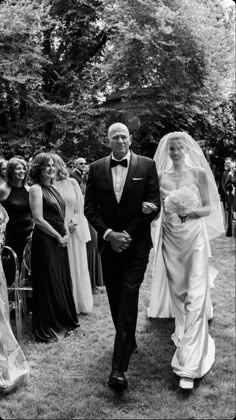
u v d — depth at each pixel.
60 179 4.41
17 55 10.88
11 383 2.93
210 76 12.38
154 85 12.33
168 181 3.68
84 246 4.48
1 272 3.18
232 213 8.80
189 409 2.71
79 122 12.16
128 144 3.24
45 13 11.31
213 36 12.06
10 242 4.23
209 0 12.67
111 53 12.31
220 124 15.17
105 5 12.23
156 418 2.63
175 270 3.52
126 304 3.01
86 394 2.90
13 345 3.05
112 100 13.77
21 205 4.27
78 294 4.46
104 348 3.62
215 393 2.88
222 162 15.22
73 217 4.39
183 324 3.53
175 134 3.67
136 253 3.19
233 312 4.42
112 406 2.76
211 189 3.99
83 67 13.66
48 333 3.82
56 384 3.04
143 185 3.20
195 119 13.84
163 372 3.18
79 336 3.88
